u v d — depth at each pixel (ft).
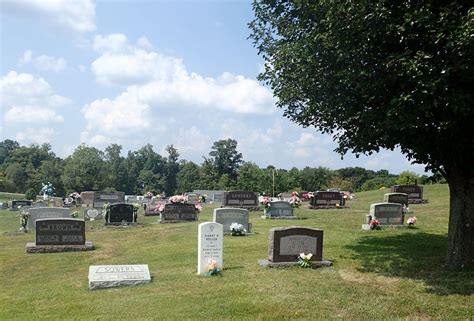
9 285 38.91
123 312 29.09
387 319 26.50
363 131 32.53
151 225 79.05
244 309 28.76
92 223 84.48
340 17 29.30
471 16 25.41
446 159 35.65
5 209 136.98
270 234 40.55
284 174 238.27
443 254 42.96
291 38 40.11
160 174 388.16
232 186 271.90
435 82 26.43
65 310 30.17
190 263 43.68
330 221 73.87
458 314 27.27
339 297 30.60
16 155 364.38
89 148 309.22
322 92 34.78
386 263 39.99
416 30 28.32
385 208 65.26
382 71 29.37
